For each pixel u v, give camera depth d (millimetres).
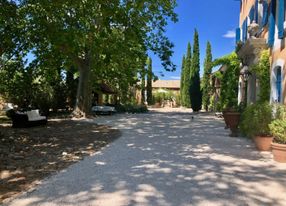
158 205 5234
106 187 6133
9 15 11781
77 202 5348
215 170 7477
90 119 22500
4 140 11805
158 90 68125
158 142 11719
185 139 12508
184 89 54094
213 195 5738
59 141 11961
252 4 19391
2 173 7227
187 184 6355
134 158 8789
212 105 42750
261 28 16625
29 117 16938
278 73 14188
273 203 5418
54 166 7902
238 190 6039
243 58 20125
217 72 33594
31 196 5633
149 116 26734
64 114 26703
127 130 15703
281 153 8297
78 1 12289
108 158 8812
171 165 7938
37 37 13062
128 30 16000
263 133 10211
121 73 30562
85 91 24547
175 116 26891
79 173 7172
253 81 18344
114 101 42594
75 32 12688
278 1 12812
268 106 10445
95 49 17859
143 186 6207
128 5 12477
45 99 23766
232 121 13141
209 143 11516
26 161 8469
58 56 18719
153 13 23188
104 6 11773
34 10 12562
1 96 22234
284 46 12875
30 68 17547
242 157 9031
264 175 7098
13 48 13094
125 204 5262
